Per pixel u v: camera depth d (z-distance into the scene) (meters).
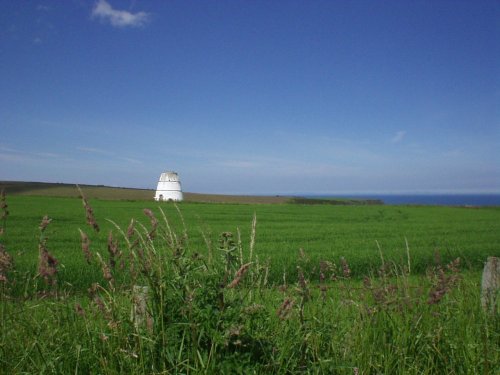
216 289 3.95
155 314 4.00
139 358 3.85
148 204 61.59
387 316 5.05
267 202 102.00
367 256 17.48
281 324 4.39
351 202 112.81
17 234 22.30
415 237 26.92
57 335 4.18
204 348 3.91
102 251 15.77
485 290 5.99
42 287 7.00
